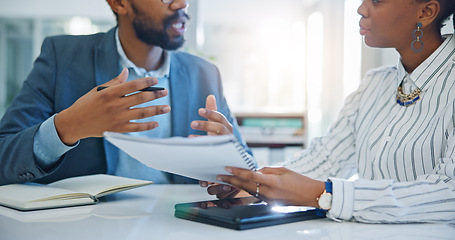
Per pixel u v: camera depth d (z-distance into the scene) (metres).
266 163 3.65
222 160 0.77
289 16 4.20
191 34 3.96
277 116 3.67
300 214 0.85
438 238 0.72
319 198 0.83
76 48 1.42
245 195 1.07
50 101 1.38
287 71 4.26
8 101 4.80
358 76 3.26
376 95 1.29
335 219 0.84
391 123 1.15
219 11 4.29
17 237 0.72
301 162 1.35
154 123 1.02
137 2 1.29
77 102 1.05
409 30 1.09
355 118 1.35
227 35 4.31
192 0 3.94
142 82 0.97
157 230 0.77
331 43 3.74
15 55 4.74
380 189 0.84
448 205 0.84
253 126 3.66
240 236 0.73
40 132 1.10
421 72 1.12
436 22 1.09
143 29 1.31
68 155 1.35
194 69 1.53
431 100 1.10
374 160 1.18
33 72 1.39
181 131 1.46
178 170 0.91
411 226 0.82
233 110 3.99
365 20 1.12
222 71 4.33
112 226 0.79
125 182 1.11
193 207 0.86
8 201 0.97
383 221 0.83
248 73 4.34
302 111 3.78
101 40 1.44
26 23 4.68
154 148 0.78
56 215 0.89
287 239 0.71
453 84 1.08
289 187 0.83
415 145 1.09
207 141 0.71
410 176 1.10
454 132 0.96
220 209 0.84
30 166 1.12
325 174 1.34
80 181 1.15
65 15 4.63
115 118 1.00
